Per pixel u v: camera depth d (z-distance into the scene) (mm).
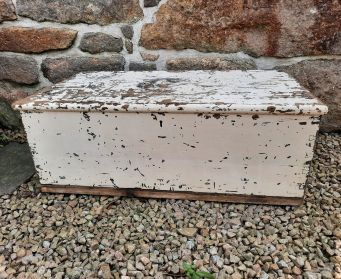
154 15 1143
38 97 871
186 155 852
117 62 1220
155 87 928
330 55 1121
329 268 723
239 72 1077
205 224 860
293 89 860
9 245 824
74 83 1003
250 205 911
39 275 738
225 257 766
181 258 766
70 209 933
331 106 1191
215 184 886
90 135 860
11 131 1371
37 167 942
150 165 883
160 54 1200
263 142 801
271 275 714
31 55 1234
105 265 750
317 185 984
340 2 1041
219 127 796
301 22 1085
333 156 1125
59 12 1155
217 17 1115
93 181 938
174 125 811
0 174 1085
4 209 951
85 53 1215
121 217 896
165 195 928
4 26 1194
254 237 813
